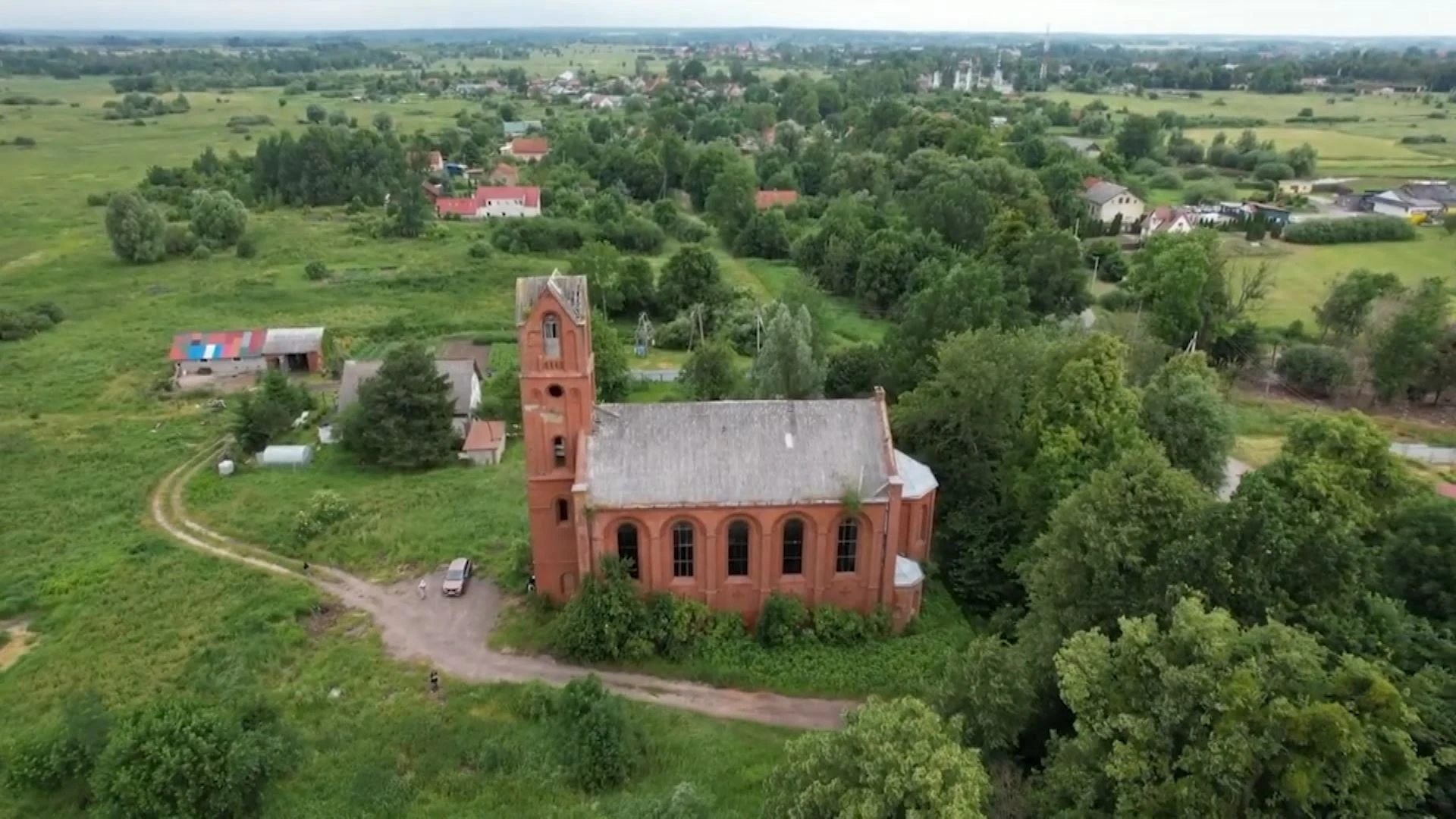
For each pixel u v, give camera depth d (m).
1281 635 32.66
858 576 57.88
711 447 56.94
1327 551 38.78
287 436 94.06
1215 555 39.47
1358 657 33.09
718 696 52.81
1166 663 33.28
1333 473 50.16
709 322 133.38
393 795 43.66
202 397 106.62
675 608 55.91
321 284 153.62
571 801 43.66
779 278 161.00
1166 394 66.25
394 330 130.88
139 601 62.56
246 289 149.50
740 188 189.62
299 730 47.81
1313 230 158.50
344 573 66.94
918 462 65.19
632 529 56.34
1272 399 103.69
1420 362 98.31
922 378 83.62
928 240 147.00
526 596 62.53
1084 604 43.31
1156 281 114.25
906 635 57.84
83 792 43.50
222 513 76.44
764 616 56.66
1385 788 29.34
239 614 60.69
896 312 137.25
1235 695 30.23
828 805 31.28
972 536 64.25
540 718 49.62
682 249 144.88
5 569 67.62
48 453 89.50
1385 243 157.38
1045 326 96.94
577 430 56.72
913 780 29.70
